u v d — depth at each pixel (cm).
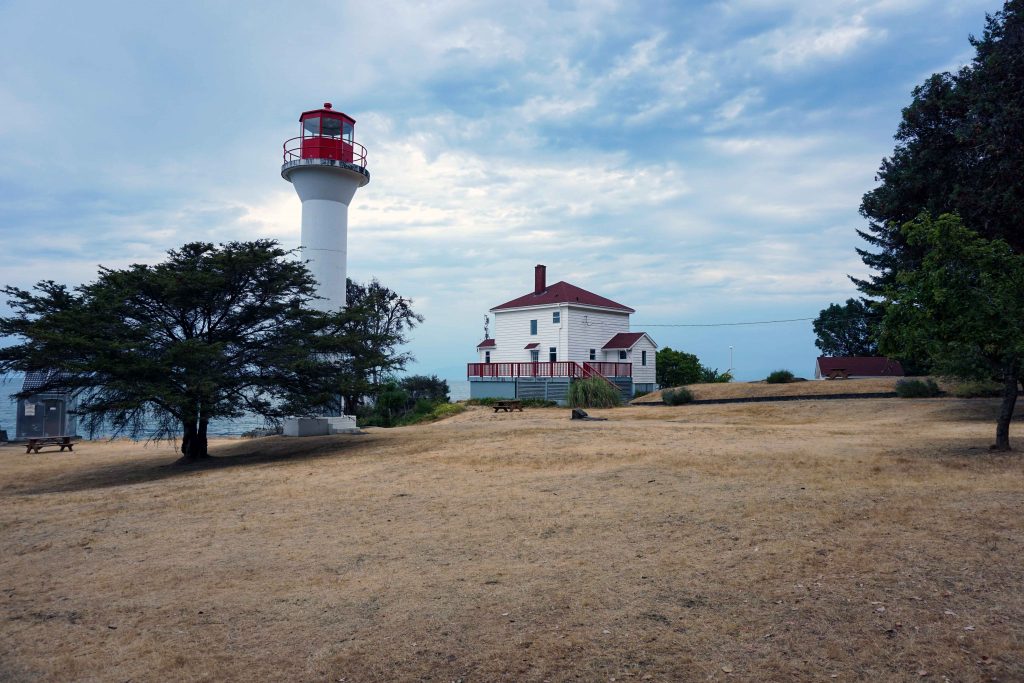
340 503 1095
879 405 2586
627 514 899
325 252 2469
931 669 458
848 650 488
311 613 609
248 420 4706
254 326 2077
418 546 812
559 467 1330
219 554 820
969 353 1230
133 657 535
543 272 4669
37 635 591
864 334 6075
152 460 2180
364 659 509
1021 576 605
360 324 2423
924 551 681
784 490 983
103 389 1748
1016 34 2152
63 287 1908
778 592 600
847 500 900
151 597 675
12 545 927
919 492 924
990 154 2142
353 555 788
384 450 1803
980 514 792
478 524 902
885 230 2977
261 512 1059
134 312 1892
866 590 593
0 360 1712
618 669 475
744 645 503
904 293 1266
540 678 467
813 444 1467
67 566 806
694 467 1210
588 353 4422
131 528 991
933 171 2414
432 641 536
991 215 2148
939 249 1201
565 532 834
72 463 2262
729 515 859
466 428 2270
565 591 631
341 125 2542
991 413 2122
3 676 512
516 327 4612
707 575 652
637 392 4503
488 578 680
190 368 1791
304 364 1900
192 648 546
